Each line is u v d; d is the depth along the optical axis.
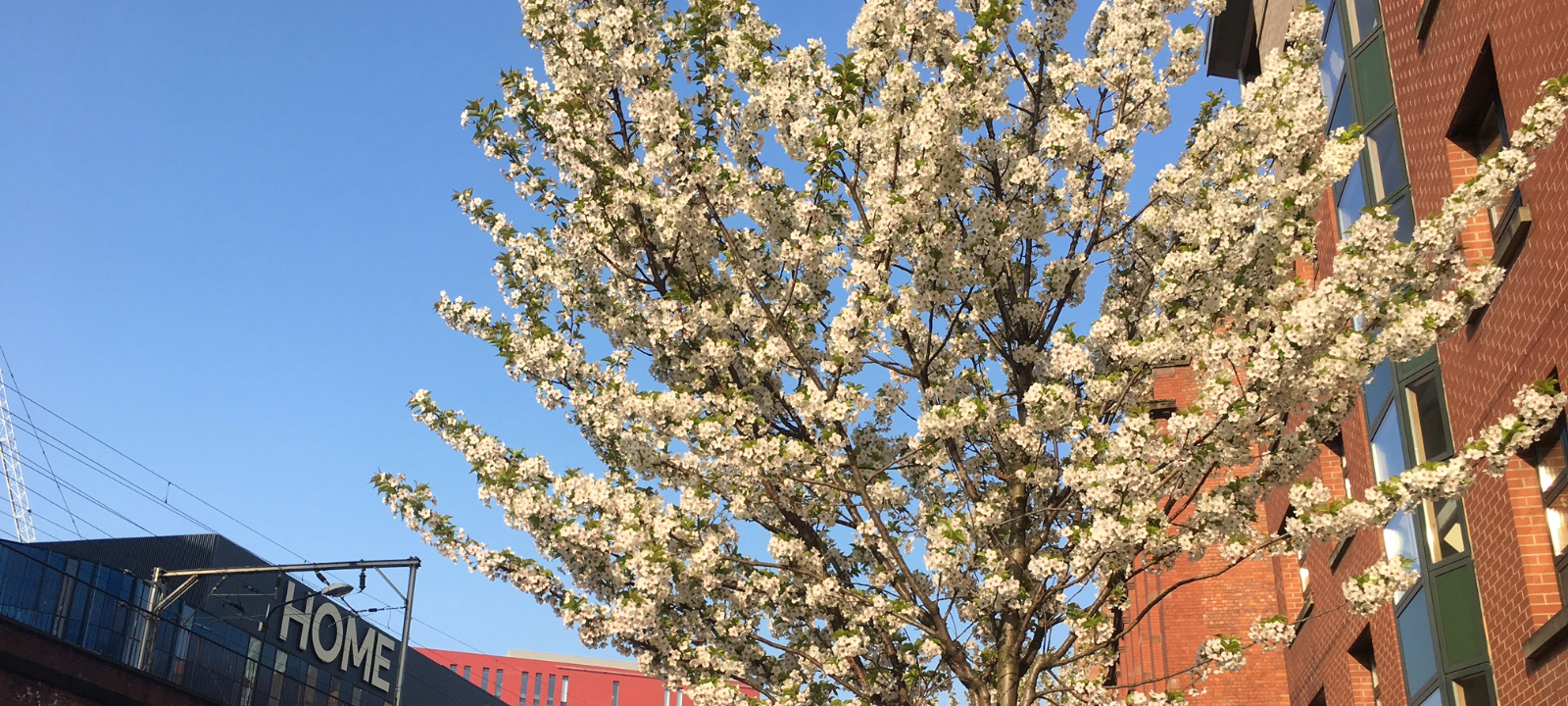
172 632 31.00
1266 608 20.94
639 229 9.88
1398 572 7.91
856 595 9.20
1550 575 9.99
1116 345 9.49
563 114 9.91
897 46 9.50
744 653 9.84
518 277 10.98
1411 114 12.61
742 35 10.27
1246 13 21.25
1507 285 10.31
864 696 9.28
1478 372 10.98
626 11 9.57
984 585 8.77
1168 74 9.86
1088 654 8.88
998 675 8.98
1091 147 9.36
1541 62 9.41
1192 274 8.98
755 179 10.23
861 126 9.38
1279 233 8.75
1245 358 8.50
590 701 94.81
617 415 9.82
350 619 41.19
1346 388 8.22
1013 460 9.94
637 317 10.12
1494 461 7.76
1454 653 11.51
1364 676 15.05
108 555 34.66
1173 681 20.78
